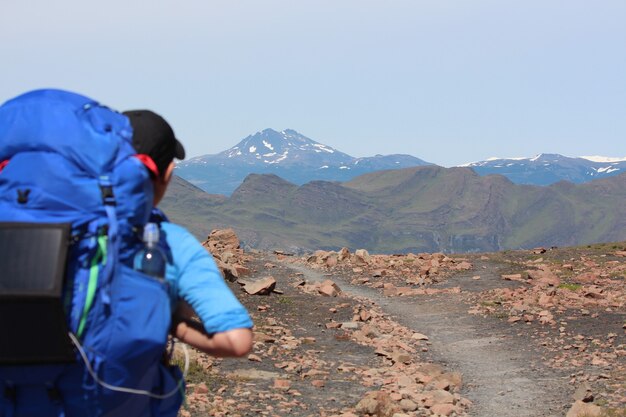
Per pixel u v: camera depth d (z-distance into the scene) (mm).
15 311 2361
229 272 33812
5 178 2584
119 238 2557
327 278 38625
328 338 22391
